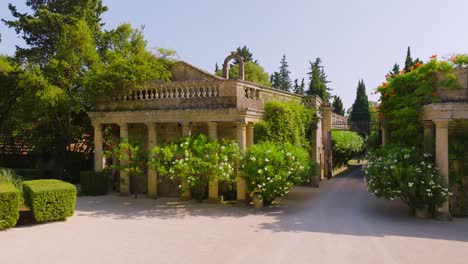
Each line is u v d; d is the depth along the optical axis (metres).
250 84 18.50
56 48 23.59
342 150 35.09
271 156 16.05
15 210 12.62
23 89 23.94
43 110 21.73
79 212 15.56
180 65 24.52
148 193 19.44
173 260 9.34
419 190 13.73
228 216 14.72
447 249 10.16
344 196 19.83
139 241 11.05
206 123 19.73
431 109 14.15
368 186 15.36
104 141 23.69
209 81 18.03
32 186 14.02
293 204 17.41
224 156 16.39
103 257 9.58
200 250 10.16
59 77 21.97
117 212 15.59
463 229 12.42
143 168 20.25
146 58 21.69
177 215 14.95
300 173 16.81
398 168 13.83
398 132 16.27
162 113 18.73
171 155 16.73
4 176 16.06
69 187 14.01
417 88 15.27
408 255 9.66
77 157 27.08
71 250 10.17
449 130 15.72
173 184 20.30
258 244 10.71
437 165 14.07
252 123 18.30
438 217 13.84
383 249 10.17
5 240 11.16
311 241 10.99
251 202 17.66
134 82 19.16
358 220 13.88
